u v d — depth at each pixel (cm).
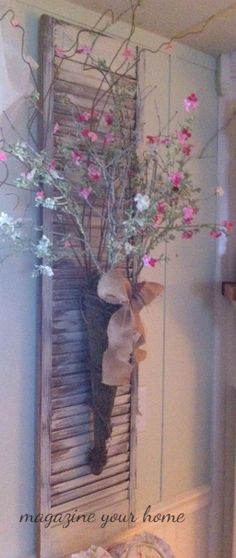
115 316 112
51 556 126
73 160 115
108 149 122
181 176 120
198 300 161
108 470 136
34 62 112
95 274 125
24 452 124
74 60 121
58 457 125
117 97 123
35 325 123
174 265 153
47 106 116
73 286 125
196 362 162
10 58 108
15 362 121
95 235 126
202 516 167
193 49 152
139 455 148
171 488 158
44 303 120
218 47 151
